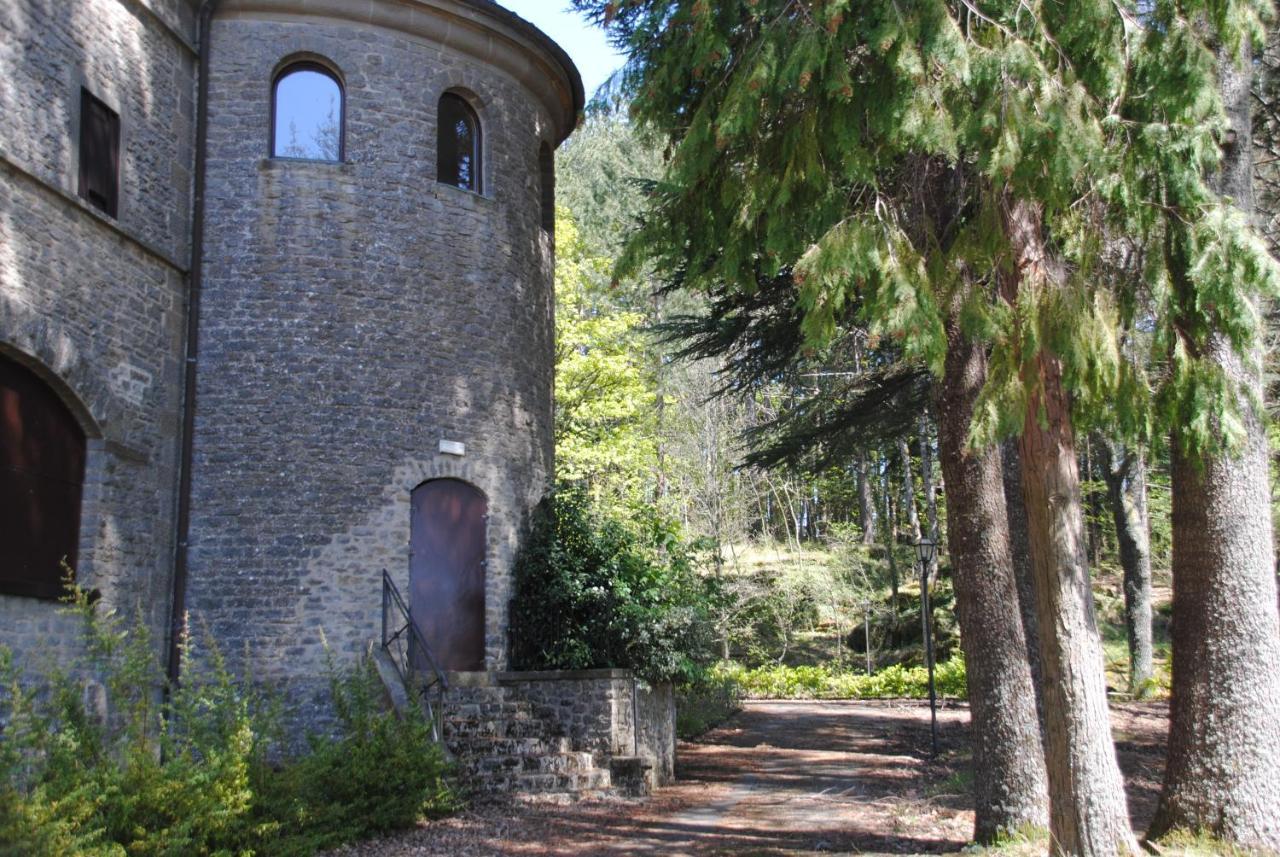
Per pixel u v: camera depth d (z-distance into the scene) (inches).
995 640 387.5
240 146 545.0
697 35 319.3
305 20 558.6
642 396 1077.1
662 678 588.1
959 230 322.7
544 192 684.7
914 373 551.5
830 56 294.5
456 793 461.4
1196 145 283.3
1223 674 326.0
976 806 384.8
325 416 537.0
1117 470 943.7
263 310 536.1
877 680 1206.9
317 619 520.7
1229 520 330.6
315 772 396.5
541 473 622.8
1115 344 286.8
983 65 281.3
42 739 314.5
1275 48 502.6
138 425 482.6
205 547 515.2
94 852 285.1
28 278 407.8
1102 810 299.3
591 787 505.0
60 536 431.5
